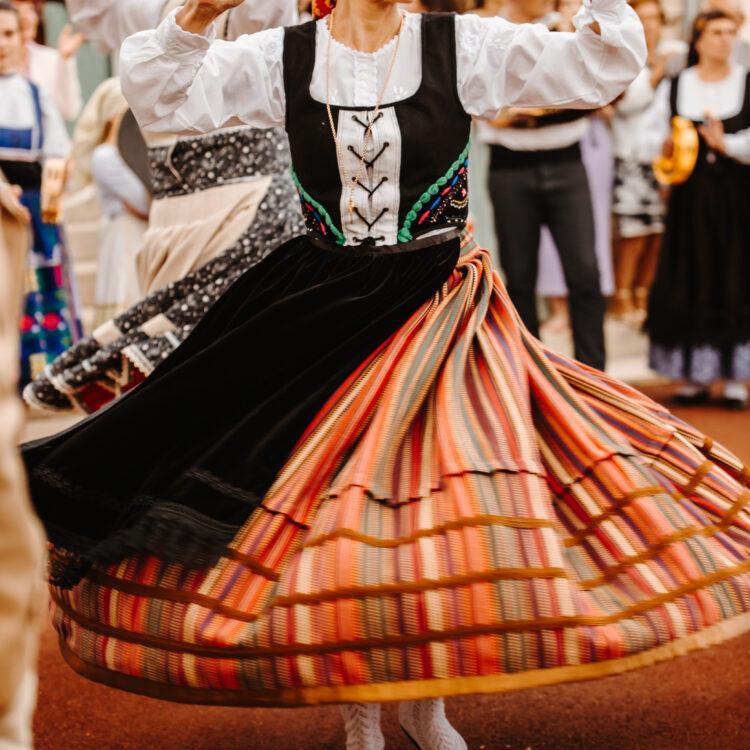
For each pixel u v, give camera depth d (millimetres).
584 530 2354
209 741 2992
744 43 6812
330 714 3135
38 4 7047
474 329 2568
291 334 2535
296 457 2406
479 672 2156
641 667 2193
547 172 5613
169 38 2580
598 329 5727
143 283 3764
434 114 2631
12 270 2016
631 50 2574
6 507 1526
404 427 2396
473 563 2191
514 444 2342
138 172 5055
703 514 2471
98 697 3229
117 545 2301
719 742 2875
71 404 3471
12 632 1552
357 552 2221
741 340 6418
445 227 2666
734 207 6367
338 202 2652
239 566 2299
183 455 2451
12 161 6016
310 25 2727
